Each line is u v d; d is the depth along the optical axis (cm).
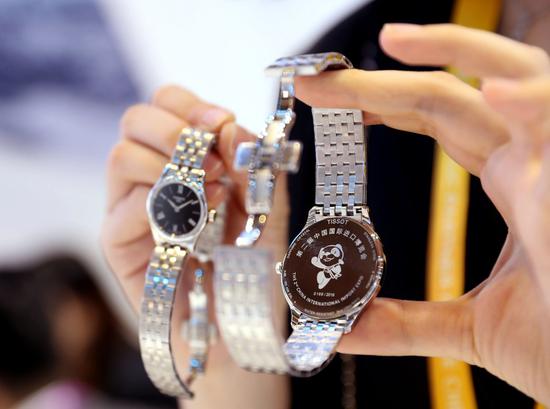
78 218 239
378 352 76
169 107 105
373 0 130
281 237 114
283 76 72
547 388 69
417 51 60
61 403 157
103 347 165
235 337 69
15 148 235
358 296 79
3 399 151
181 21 213
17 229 236
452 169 113
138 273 108
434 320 75
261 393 120
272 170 72
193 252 102
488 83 56
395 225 116
